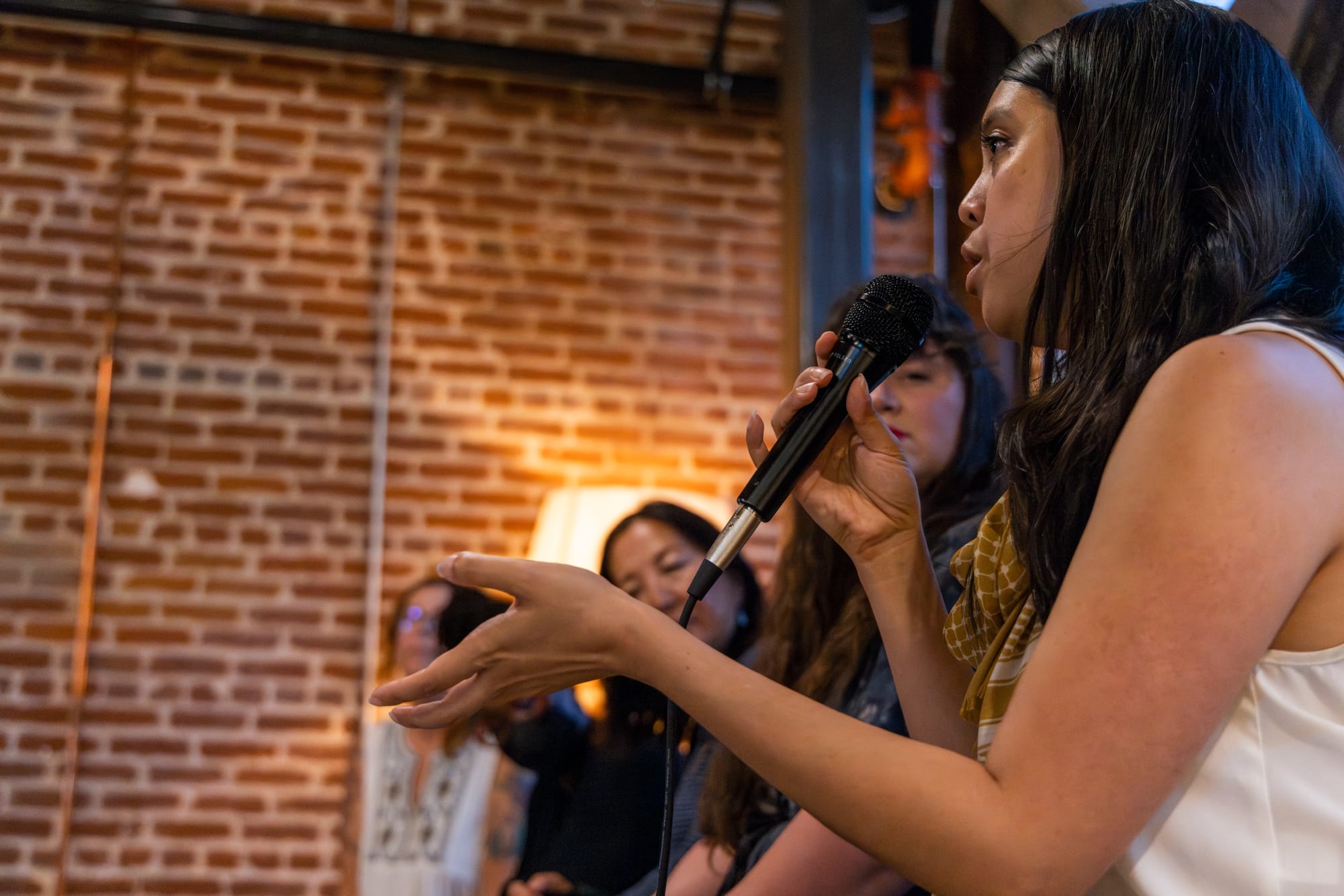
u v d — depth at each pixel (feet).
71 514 14.60
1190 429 2.26
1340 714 2.33
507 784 11.98
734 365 16.14
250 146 15.49
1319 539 2.25
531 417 15.62
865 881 4.28
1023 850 2.19
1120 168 2.70
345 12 15.83
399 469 15.25
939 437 5.35
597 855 9.15
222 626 14.66
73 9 14.79
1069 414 2.68
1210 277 2.56
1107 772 2.17
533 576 2.80
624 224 16.16
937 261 13.94
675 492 15.71
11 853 13.92
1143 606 2.20
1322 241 2.74
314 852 14.39
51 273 14.96
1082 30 2.87
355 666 14.80
